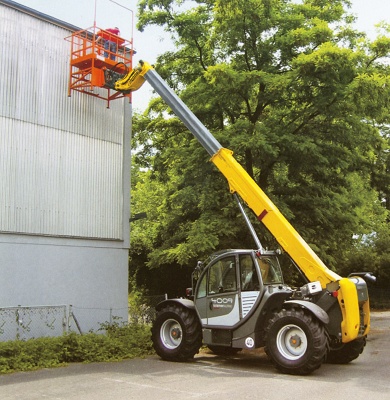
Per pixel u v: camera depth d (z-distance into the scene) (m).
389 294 34.53
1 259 13.27
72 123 15.20
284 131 17.02
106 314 15.46
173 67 20.17
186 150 18.39
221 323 10.95
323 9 19.44
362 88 15.80
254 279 10.73
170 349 11.55
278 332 10.09
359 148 18.66
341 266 32.78
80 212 15.12
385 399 7.79
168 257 17.00
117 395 7.96
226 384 8.88
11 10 14.07
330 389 8.48
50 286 14.21
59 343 11.32
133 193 31.22
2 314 13.06
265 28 17.78
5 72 13.76
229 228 16.73
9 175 13.56
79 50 15.17
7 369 9.95
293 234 11.05
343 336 10.20
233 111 18.78
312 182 18.59
